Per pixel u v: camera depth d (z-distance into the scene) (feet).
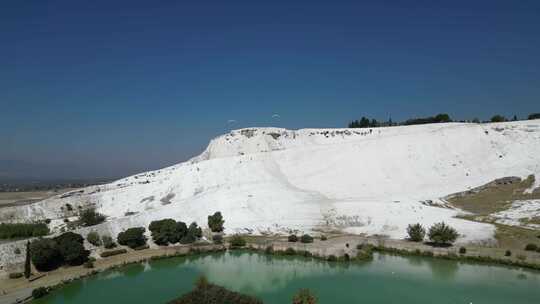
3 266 223.71
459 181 419.33
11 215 368.48
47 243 236.02
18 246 240.94
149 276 231.91
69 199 397.80
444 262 252.42
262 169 466.29
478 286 208.85
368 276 226.99
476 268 239.91
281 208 357.41
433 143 488.02
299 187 433.89
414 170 451.94
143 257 262.67
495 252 256.52
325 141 619.67
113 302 192.54
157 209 341.21
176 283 219.20
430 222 314.35
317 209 354.74
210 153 633.20
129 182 513.45
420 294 198.08
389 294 198.70
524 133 477.36
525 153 445.78
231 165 463.01
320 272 236.22
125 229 297.12
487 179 404.98
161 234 290.15
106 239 276.41
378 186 427.33
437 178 436.35
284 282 218.38
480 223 306.14
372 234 308.81
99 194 416.26
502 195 373.20
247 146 601.21
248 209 352.69
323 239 295.28
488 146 474.08
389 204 350.23
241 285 214.28
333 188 427.33
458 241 279.90
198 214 344.49
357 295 197.26
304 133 637.71
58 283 212.23
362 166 465.88
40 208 381.19
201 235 310.86
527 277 221.87
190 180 436.35
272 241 294.46
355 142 520.42
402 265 247.91
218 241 298.97
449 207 362.12
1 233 318.45
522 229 290.35
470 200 374.43
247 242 295.69
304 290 153.58
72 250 240.73
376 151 488.44
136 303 191.01
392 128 626.23
